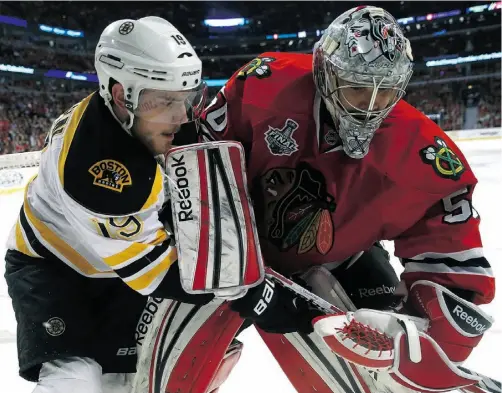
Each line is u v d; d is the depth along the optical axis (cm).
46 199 154
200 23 1902
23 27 1661
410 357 145
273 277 161
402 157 157
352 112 149
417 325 154
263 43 1916
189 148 160
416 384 152
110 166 138
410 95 1847
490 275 156
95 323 165
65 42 1742
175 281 149
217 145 161
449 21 1859
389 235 168
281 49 1920
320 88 154
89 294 165
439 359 151
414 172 156
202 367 169
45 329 154
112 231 140
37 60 1688
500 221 463
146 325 169
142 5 1838
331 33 150
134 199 139
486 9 1794
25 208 163
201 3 1878
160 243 147
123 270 145
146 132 145
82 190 137
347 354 147
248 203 160
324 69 149
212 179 160
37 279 158
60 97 1716
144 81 136
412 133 158
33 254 161
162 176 148
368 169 159
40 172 156
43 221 158
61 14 1730
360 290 191
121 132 143
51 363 155
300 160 162
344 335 146
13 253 167
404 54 145
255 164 167
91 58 1788
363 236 167
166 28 141
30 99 1658
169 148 160
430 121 164
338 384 174
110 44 140
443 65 1853
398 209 159
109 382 172
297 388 183
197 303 154
